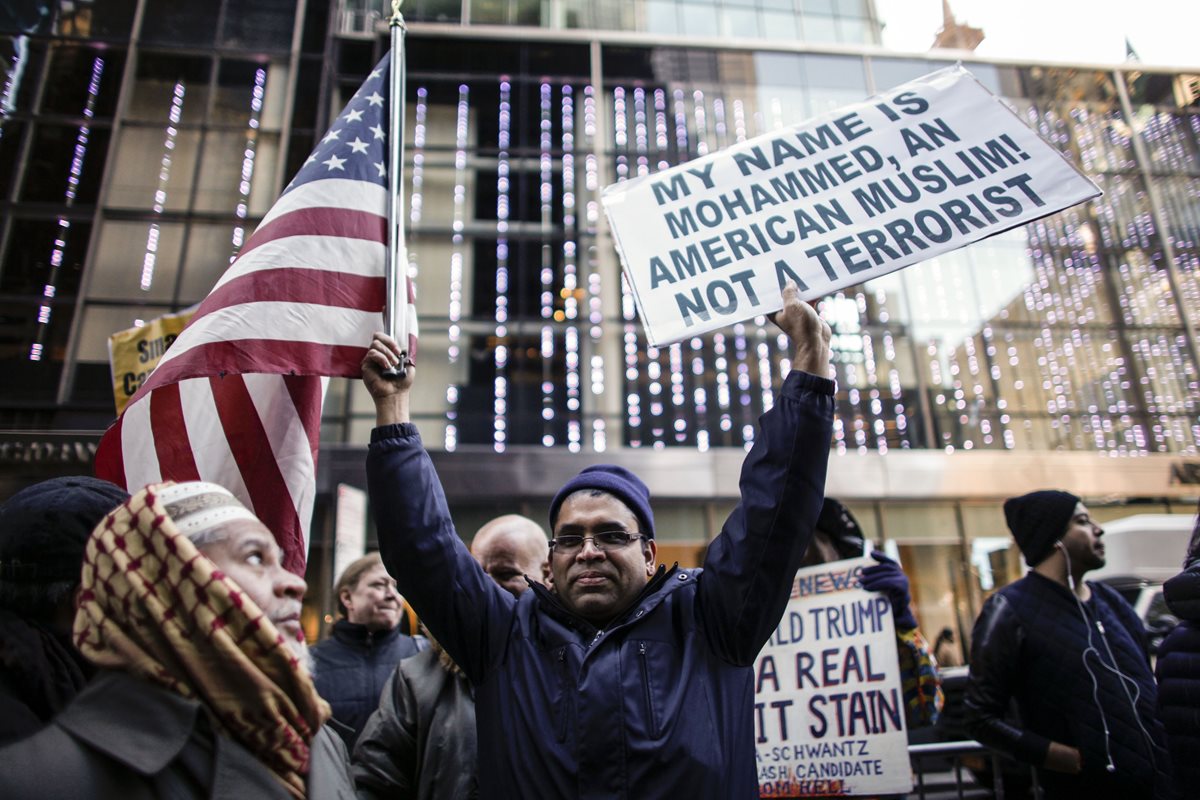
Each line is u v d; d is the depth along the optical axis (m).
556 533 2.08
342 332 2.43
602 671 1.80
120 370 4.00
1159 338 14.70
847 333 14.22
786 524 1.87
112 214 12.94
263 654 1.24
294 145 13.64
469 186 14.47
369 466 2.05
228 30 14.19
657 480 12.69
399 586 1.97
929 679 3.32
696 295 2.46
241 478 2.39
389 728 2.63
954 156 2.54
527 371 13.45
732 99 15.47
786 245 2.49
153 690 1.19
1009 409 14.05
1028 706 2.89
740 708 1.86
